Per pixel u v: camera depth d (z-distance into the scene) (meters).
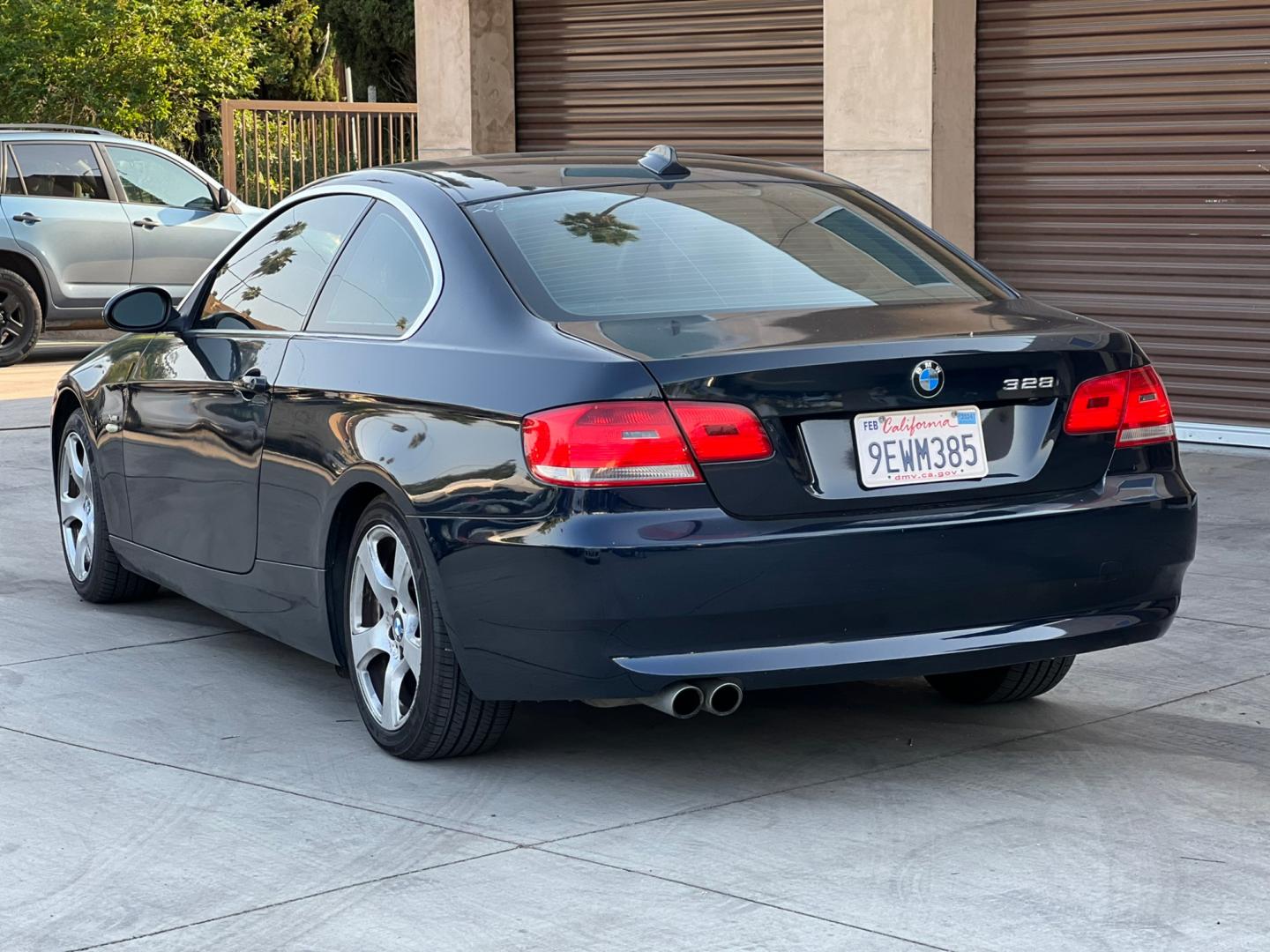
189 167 15.88
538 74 12.44
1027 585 4.15
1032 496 4.19
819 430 4.01
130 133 22.98
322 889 3.71
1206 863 3.78
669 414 3.92
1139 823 4.04
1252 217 9.07
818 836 3.98
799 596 3.95
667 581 3.89
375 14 29.59
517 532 4.01
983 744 4.68
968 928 3.43
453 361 4.34
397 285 4.75
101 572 6.37
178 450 5.61
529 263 4.46
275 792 4.35
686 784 4.38
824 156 10.36
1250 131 9.02
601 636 3.94
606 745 4.72
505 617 4.08
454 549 4.18
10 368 15.06
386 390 4.50
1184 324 9.38
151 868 3.85
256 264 5.54
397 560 4.48
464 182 4.91
